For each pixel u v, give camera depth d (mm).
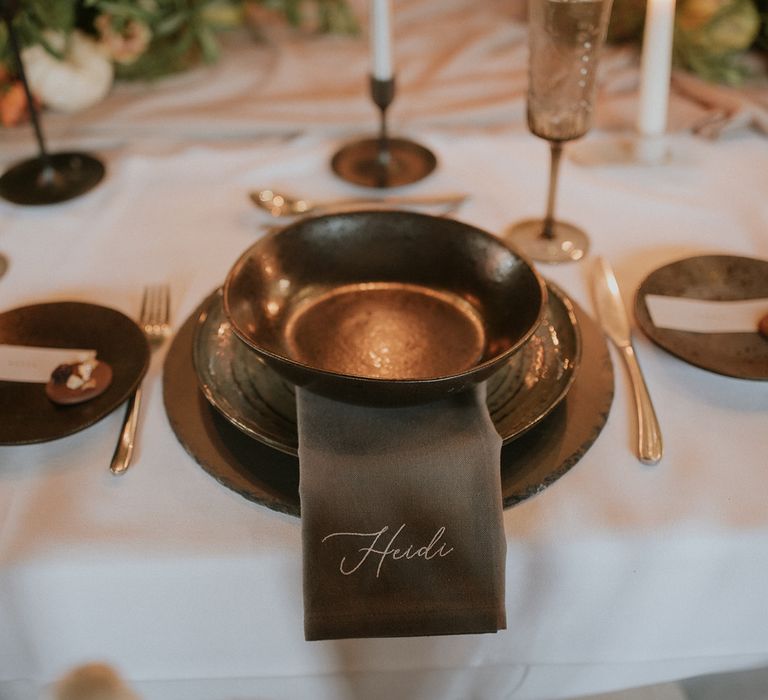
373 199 924
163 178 975
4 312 696
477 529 511
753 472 582
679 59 1134
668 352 655
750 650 608
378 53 906
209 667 591
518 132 1062
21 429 591
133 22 1073
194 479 578
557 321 669
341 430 542
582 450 573
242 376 622
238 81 1186
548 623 580
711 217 891
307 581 498
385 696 662
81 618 552
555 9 697
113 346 665
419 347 652
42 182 944
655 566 545
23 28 984
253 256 657
